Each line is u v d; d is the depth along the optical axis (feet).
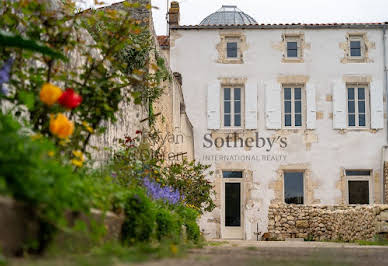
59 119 13.62
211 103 68.44
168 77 50.14
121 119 32.78
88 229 13.35
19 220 10.38
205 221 66.33
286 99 69.00
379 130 67.62
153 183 27.76
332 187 67.10
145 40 38.65
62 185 11.82
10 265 9.32
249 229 66.03
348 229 49.26
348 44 69.05
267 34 69.31
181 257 14.29
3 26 17.37
